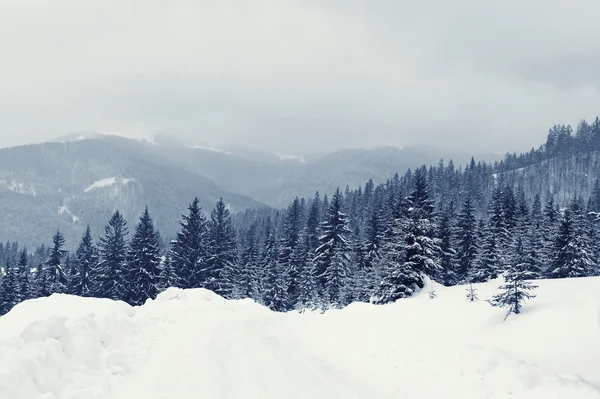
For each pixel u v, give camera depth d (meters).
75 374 8.68
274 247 73.69
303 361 11.23
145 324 14.62
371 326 14.41
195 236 54.75
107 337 11.22
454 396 8.42
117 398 8.26
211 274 54.69
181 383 9.27
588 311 13.04
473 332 14.43
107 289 55.03
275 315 21.80
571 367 9.96
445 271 53.78
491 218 59.16
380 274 40.81
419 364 10.19
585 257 45.84
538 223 63.38
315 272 55.53
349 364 10.95
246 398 8.53
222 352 12.01
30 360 7.98
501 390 8.27
